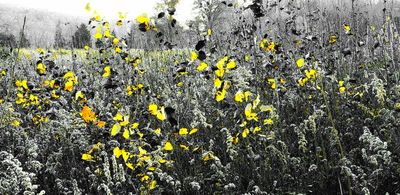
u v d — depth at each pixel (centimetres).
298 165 290
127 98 484
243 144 343
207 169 327
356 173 273
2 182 228
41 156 345
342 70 520
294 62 477
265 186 286
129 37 662
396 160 288
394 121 306
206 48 551
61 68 515
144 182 279
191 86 462
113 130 284
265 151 307
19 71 577
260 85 421
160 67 626
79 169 319
